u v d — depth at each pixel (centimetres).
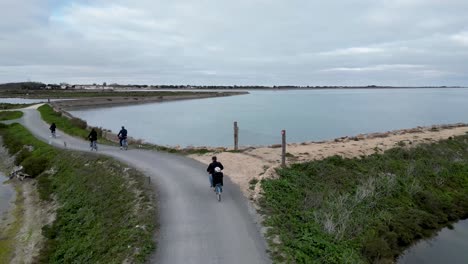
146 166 2045
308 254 1080
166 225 1248
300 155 2252
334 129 5266
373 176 2031
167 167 2014
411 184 1955
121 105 11375
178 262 1014
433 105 11138
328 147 2559
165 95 16688
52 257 1392
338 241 1215
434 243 1467
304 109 9425
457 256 1359
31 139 3497
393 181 1922
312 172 1980
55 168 2558
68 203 1898
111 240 1256
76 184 2100
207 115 7688
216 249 1079
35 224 1800
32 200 2178
